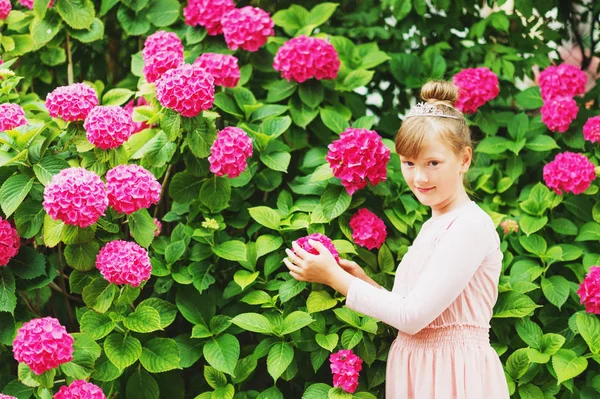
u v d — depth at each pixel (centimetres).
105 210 219
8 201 210
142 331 214
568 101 276
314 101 270
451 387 183
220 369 218
